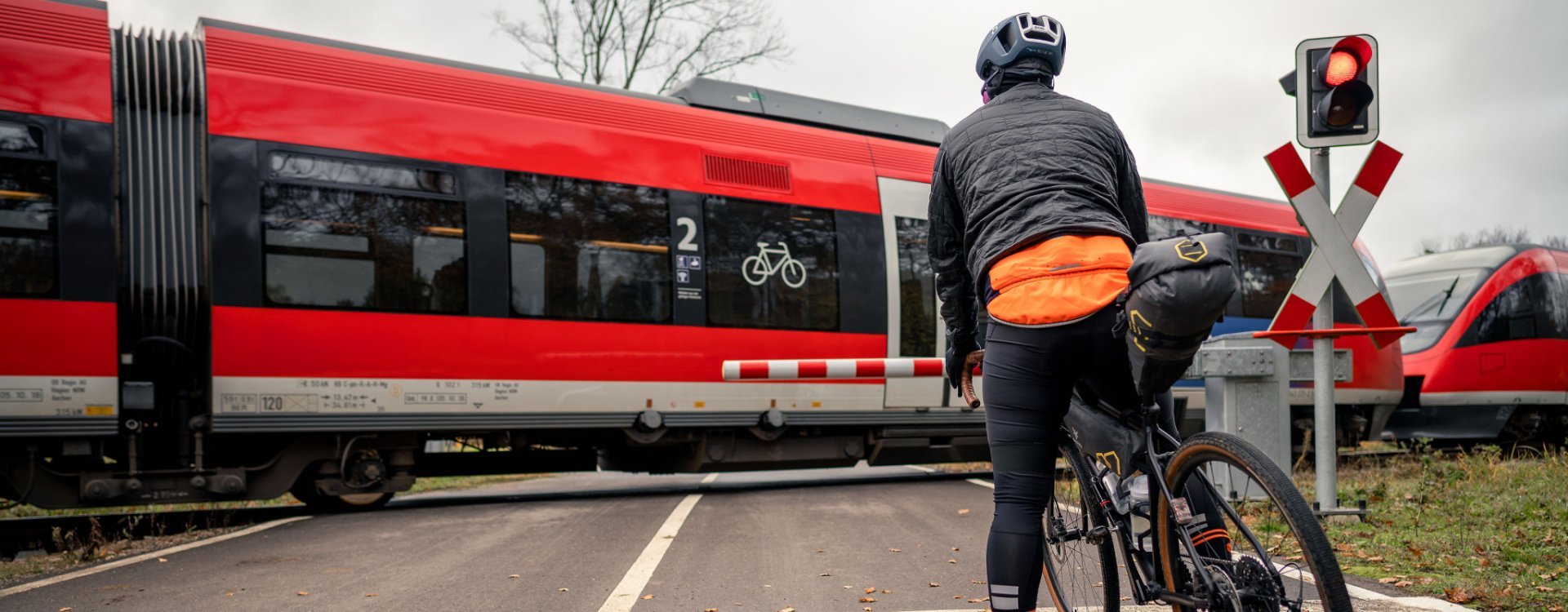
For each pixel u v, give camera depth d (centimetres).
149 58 784
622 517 781
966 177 277
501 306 862
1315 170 618
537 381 873
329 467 841
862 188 1070
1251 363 671
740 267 983
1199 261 223
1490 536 570
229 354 762
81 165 738
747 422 976
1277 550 219
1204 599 241
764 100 1070
